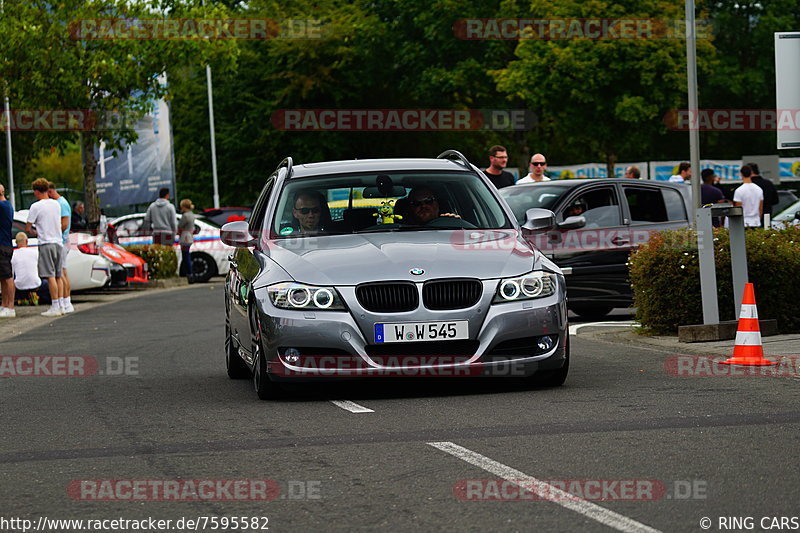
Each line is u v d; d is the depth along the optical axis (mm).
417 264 10602
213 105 68000
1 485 7656
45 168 108750
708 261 14758
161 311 25219
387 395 11047
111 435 9461
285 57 62406
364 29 60094
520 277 10672
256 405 10789
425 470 7609
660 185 19562
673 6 45469
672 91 45938
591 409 9758
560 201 18797
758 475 7121
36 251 27844
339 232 11781
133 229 38719
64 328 21781
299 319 10469
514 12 54500
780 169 53750
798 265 15336
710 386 10875
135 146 48188
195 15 39688
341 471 7691
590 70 45688
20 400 11820
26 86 38656
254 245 12062
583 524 6184
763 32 60438
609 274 18859
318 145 63312
